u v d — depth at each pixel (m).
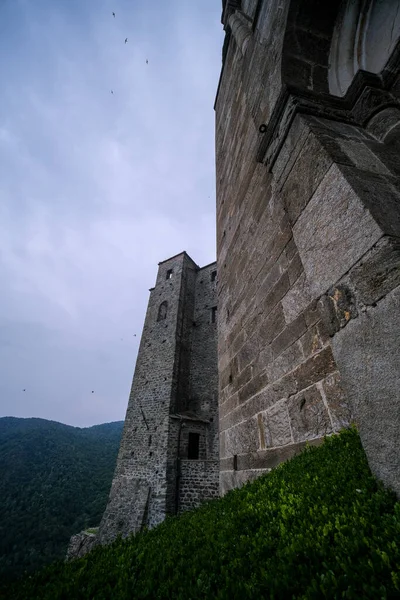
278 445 2.74
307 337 2.45
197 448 15.79
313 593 0.88
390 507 1.15
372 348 1.38
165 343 19.59
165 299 23.02
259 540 1.33
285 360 2.78
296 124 2.41
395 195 1.73
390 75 2.50
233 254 5.06
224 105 7.11
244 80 4.88
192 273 25.84
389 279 1.34
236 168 5.38
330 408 2.07
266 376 3.15
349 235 1.65
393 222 1.50
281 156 2.58
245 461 3.48
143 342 20.86
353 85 2.59
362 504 1.24
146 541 1.97
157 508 12.53
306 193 2.16
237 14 5.63
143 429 15.99
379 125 2.32
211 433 16.02
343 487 1.44
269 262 3.38
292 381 2.62
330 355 2.13
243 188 4.76
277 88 3.18
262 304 3.47
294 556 1.09
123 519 12.98
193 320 22.52
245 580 1.08
